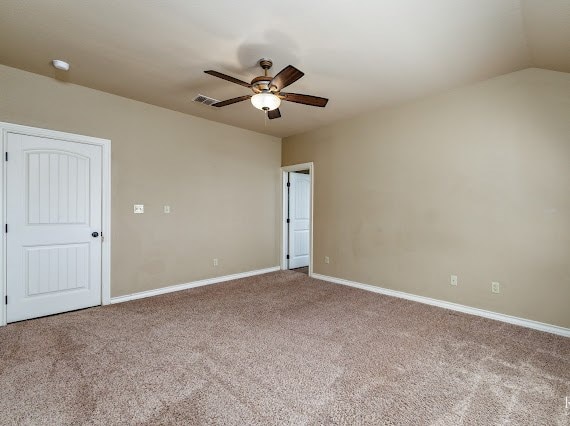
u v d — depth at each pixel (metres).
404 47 2.47
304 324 2.92
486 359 2.25
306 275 5.08
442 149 3.44
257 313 3.22
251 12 2.04
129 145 3.64
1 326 2.79
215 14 2.06
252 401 1.75
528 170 2.86
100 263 3.44
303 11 2.02
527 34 2.24
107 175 3.45
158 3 1.95
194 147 4.27
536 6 1.89
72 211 3.23
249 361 2.20
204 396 1.79
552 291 2.74
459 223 3.31
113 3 1.96
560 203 2.70
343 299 3.74
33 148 2.99
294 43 2.42
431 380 1.98
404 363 2.19
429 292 3.56
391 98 3.60
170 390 1.84
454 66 2.80
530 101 2.84
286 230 5.64
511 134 2.95
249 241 5.03
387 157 3.96
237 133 4.83
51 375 1.99
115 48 2.52
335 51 2.54
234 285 4.41
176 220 4.09
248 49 2.52
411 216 3.72
